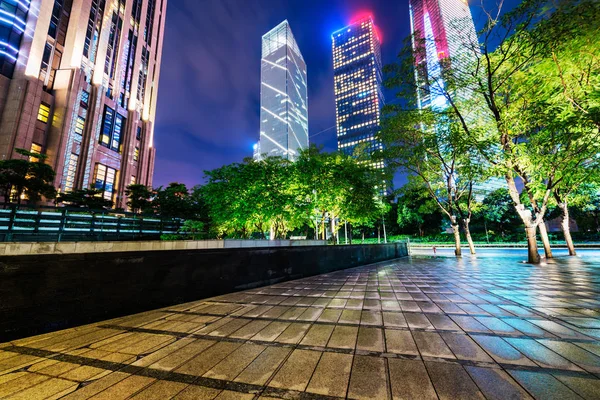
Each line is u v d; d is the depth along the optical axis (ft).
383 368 9.61
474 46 45.62
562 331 13.09
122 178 177.99
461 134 46.70
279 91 587.27
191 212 89.10
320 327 14.61
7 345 12.28
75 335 13.65
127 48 188.34
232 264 25.40
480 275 34.94
